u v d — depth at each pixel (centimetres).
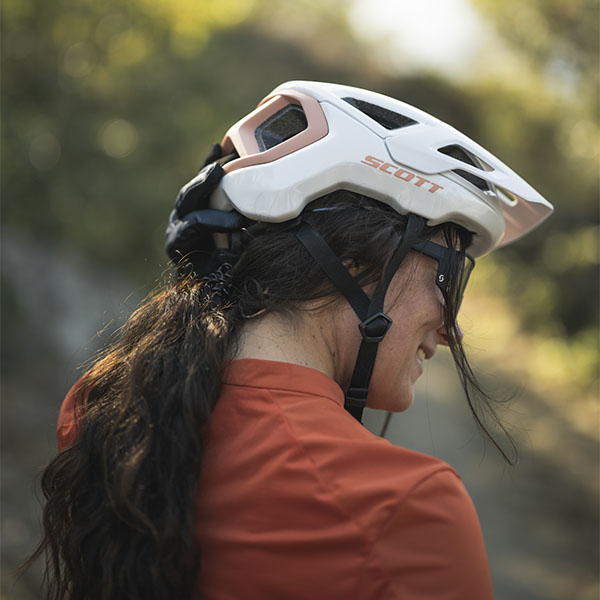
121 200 812
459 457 776
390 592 92
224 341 108
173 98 892
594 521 634
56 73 782
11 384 641
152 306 119
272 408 104
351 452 99
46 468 113
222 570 98
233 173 117
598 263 1372
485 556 98
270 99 127
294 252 112
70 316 782
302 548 95
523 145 1667
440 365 1136
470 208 118
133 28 790
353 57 2161
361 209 114
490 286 1630
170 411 104
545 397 1070
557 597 497
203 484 102
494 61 1723
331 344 114
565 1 1168
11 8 723
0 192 764
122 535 102
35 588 356
